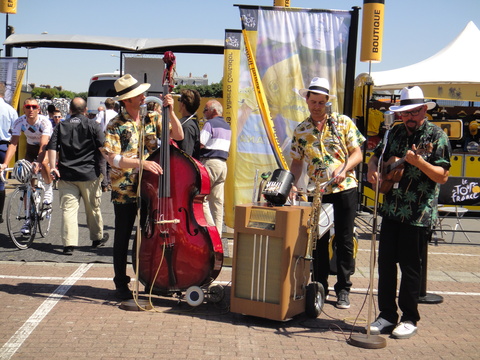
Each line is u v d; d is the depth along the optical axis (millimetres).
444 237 10133
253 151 7977
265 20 7707
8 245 7965
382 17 10883
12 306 5391
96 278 6477
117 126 5609
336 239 5723
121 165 5461
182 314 5363
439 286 6766
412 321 5082
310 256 5152
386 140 4727
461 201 9344
